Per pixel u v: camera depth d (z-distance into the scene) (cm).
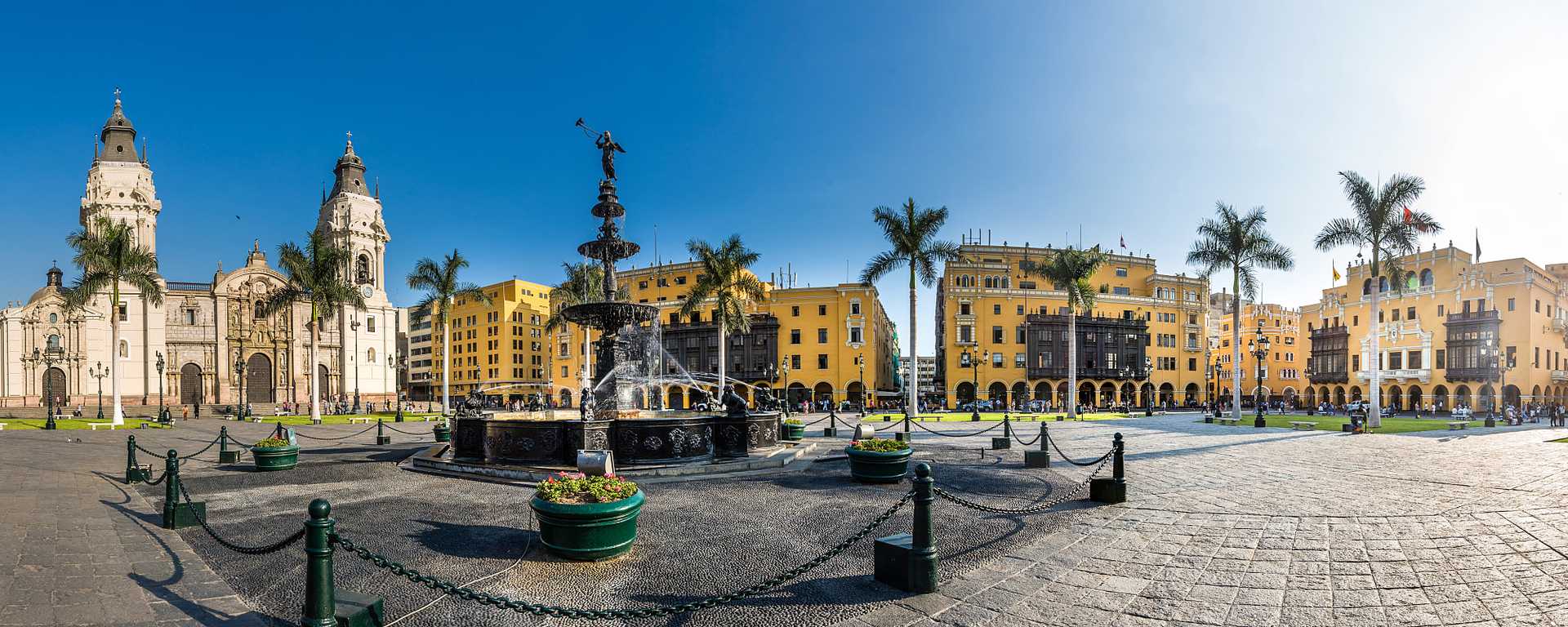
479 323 8931
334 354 7425
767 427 1553
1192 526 875
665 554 753
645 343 2520
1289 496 1091
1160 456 1722
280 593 618
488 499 1088
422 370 10625
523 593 620
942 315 8031
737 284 4138
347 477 1379
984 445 2122
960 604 586
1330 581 649
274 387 6969
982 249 6700
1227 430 2889
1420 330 6194
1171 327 7050
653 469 1280
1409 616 560
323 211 7938
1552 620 550
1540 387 5650
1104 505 1014
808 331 6569
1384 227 3111
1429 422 3656
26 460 1756
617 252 1908
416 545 788
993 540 803
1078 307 4553
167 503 886
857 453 1247
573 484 764
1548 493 1121
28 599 594
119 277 3791
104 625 535
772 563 718
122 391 6278
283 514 990
